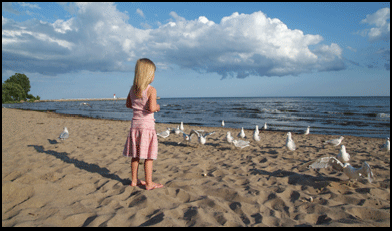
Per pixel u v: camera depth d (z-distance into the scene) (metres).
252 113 30.66
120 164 4.78
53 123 13.80
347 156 5.30
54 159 4.82
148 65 3.10
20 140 7.11
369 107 39.72
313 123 19.81
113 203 2.79
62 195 2.86
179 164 5.04
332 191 3.57
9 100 76.88
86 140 7.88
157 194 3.08
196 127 16.30
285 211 2.87
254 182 3.94
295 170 4.75
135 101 3.20
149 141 3.25
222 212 2.67
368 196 3.39
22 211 2.40
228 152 6.93
